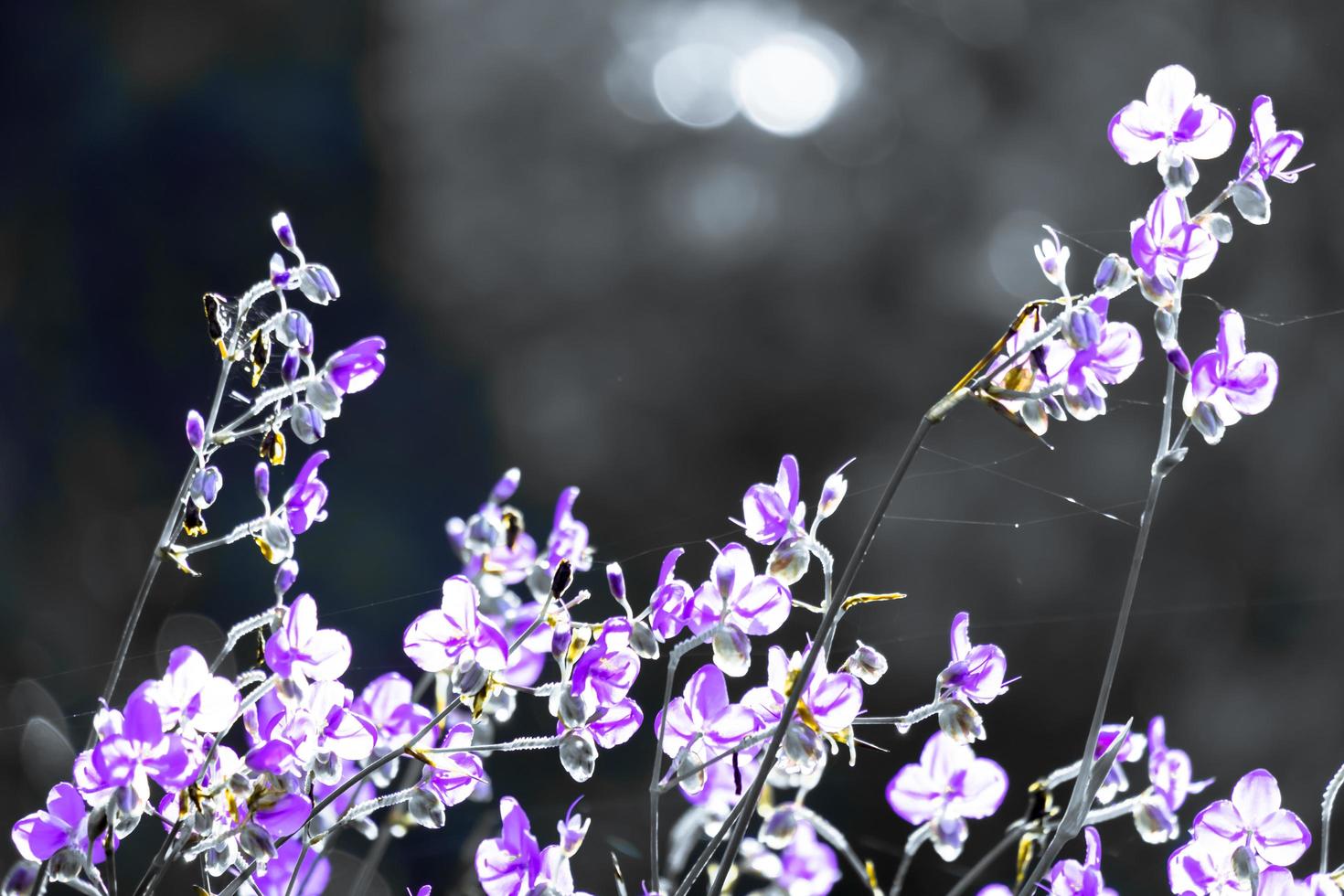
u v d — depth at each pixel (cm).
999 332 416
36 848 105
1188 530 372
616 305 465
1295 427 371
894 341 429
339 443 474
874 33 456
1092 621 368
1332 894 105
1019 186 419
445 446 480
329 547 448
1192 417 105
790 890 117
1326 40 386
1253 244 370
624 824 188
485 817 116
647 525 448
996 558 371
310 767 106
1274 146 105
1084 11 427
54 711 270
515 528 114
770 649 106
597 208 475
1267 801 106
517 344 480
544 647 111
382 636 398
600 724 106
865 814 212
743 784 108
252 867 105
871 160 441
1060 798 157
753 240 445
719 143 464
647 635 105
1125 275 105
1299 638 367
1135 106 105
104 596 454
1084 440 375
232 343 107
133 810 103
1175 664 367
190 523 106
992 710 360
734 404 442
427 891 107
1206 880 106
